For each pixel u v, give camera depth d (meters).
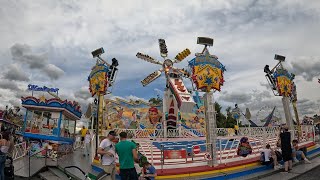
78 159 13.84
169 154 10.41
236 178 9.09
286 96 16.05
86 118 22.84
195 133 21.34
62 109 18.91
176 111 21.03
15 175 10.60
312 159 13.38
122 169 6.39
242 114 29.17
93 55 13.62
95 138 11.92
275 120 29.31
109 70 13.32
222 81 11.10
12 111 29.66
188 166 9.56
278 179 9.01
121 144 6.54
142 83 22.92
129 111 24.92
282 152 10.40
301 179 9.09
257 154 12.19
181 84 20.72
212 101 10.64
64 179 9.73
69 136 22.00
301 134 17.25
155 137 18.52
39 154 14.85
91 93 13.90
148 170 7.56
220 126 45.78
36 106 18.80
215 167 9.44
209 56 11.00
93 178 9.14
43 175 10.55
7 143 8.15
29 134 18.62
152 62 22.48
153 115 24.73
